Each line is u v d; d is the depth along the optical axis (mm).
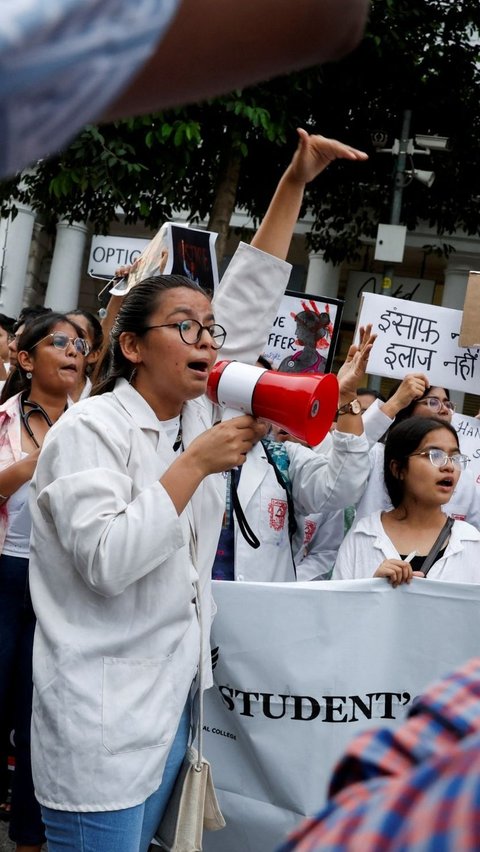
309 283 14398
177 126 9492
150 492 2055
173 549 2051
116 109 434
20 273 14500
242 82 438
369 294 5531
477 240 13727
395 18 10906
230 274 2697
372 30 10875
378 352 5531
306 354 5227
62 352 3514
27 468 3150
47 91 372
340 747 2957
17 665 3139
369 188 12344
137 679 2113
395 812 453
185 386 2258
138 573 2029
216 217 10609
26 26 353
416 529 3449
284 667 2961
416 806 446
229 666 2977
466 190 12406
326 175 12195
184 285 2293
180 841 2264
